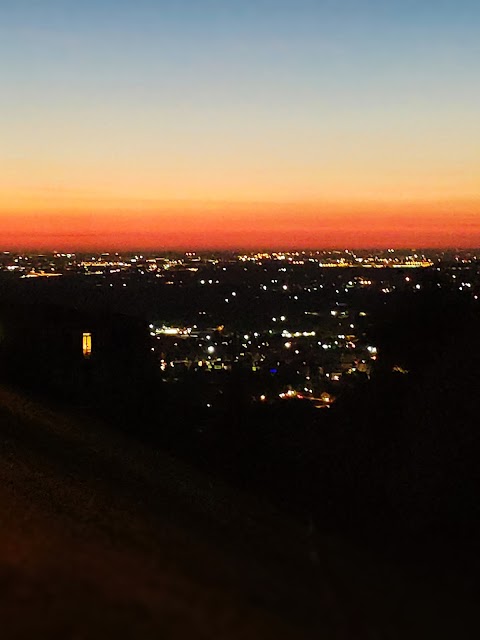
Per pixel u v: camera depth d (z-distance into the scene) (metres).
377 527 12.73
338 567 8.66
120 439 20.56
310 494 15.98
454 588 8.20
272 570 8.11
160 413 25.56
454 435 15.85
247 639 5.59
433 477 15.40
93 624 5.51
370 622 6.52
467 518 13.43
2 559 7.02
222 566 7.97
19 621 5.51
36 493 12.34
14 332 27.52
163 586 6.65
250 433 21.89
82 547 8.19
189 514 12.05
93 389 26.23
